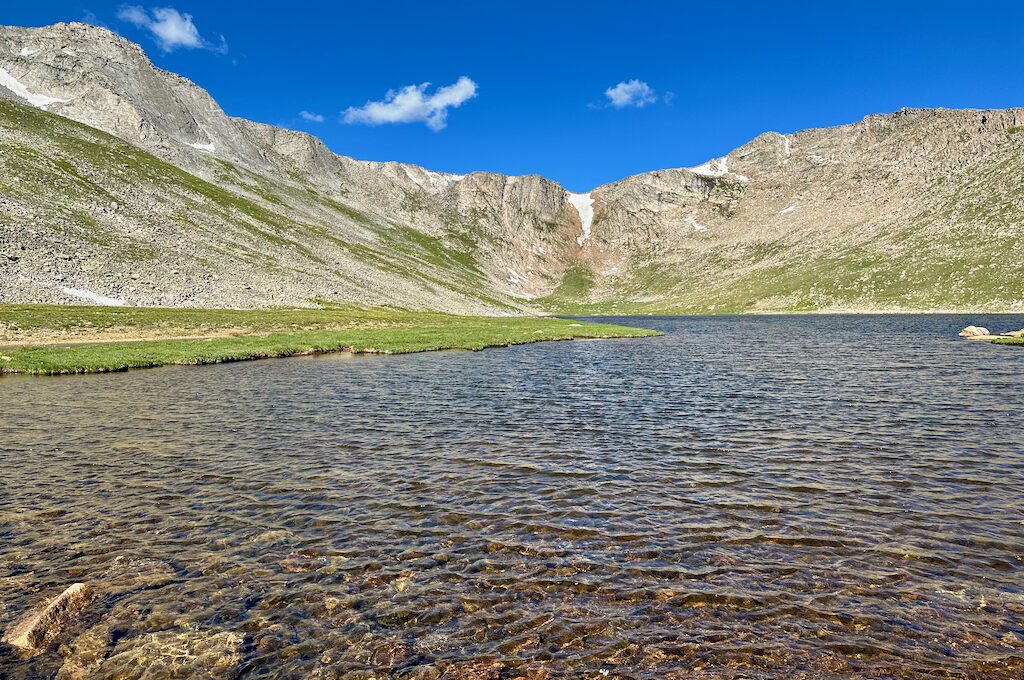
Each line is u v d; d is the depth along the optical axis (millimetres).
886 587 9156
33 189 98062
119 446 18453
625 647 7715
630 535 11297
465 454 17422
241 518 12273
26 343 52938
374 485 14492
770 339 72875
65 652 7562
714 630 8062
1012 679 6902
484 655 7570
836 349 55125
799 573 9664
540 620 8359
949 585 9195
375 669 7289
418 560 10273
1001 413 22688
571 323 110312
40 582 9398
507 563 10148
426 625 8242
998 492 13469
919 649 7547
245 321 79000
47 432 20500
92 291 80000
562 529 11633
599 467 15938
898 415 22625
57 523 11945
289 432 20547
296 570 9891
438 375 37406
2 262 74375
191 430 20891
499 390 30547
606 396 28328
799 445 18125
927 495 13352
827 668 7191
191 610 8602
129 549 10695
